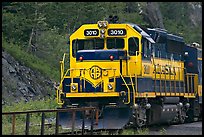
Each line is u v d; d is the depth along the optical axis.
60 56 121.44
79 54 59.56
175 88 70.94
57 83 108.38
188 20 180.88
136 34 59.12
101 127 56.69
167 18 177.12
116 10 139.12
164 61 67.62
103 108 57.31
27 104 82.56
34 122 66.75
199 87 81.12
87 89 58.69
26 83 97.38
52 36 125.00
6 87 89.94
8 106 79.50
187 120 79.00
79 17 126.88
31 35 117.88
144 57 60.28
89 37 60.09
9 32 115.88
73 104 58.56
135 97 57.03
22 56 107.19
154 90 63.03
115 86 58.03
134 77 58.06
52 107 84.25
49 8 123.94
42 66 112.69
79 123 56.03
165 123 68.69
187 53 77.12
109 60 58.69
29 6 119.88
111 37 59.66
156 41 64.94
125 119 56.25
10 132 51.91
